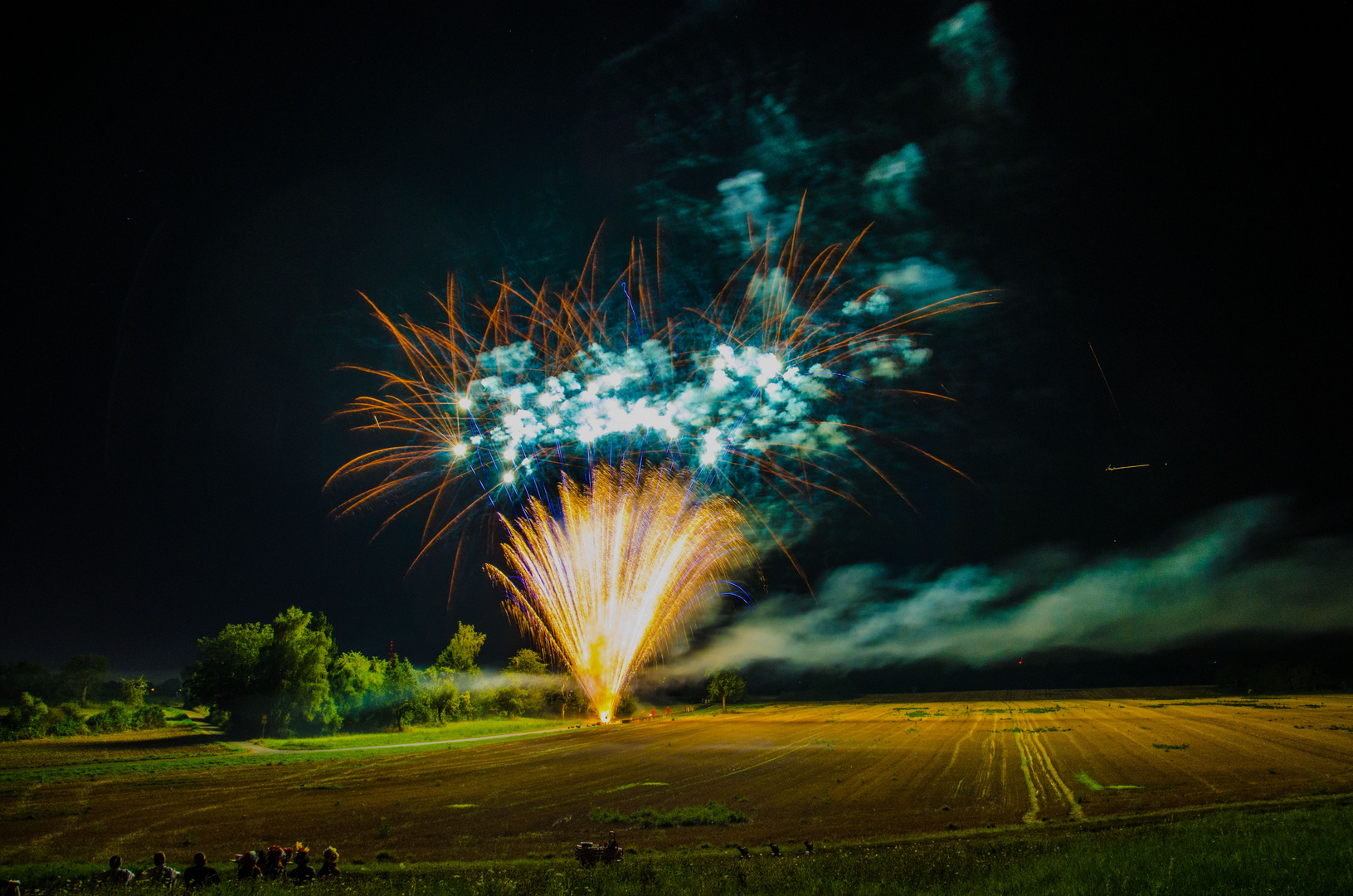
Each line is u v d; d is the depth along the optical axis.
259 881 17.97
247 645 84.75
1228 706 105.50
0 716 83.88
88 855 27.61
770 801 38.22
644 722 103.50
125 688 114.44
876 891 13.06
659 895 14.20
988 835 26.75
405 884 18.44
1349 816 21.59
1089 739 63.66
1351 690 137.38
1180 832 20.56
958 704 126.62
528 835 30.72
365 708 94.44
